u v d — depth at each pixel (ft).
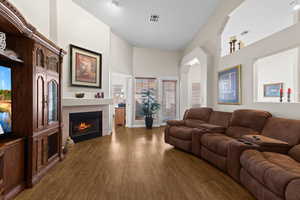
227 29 14.07
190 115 13.89
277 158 5.81
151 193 6.16
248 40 17.11
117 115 22.26
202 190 6.41
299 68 10.71
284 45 7.63
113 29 16.52
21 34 6.24
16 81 6.46
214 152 8.64
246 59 10.17
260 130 8.23
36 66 6.85
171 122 12.83
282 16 12.41
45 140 7.63
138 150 11.51
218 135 9.57
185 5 12.62
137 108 21.06
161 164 9.05
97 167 8.50
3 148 5.16
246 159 6.17
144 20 14.73
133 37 18.26
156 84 21.57
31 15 8.82
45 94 7.56
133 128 20.08
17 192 5.94
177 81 22.39
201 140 9.73
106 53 15.74
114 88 31.81
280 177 4.51
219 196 6.01
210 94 14.11
